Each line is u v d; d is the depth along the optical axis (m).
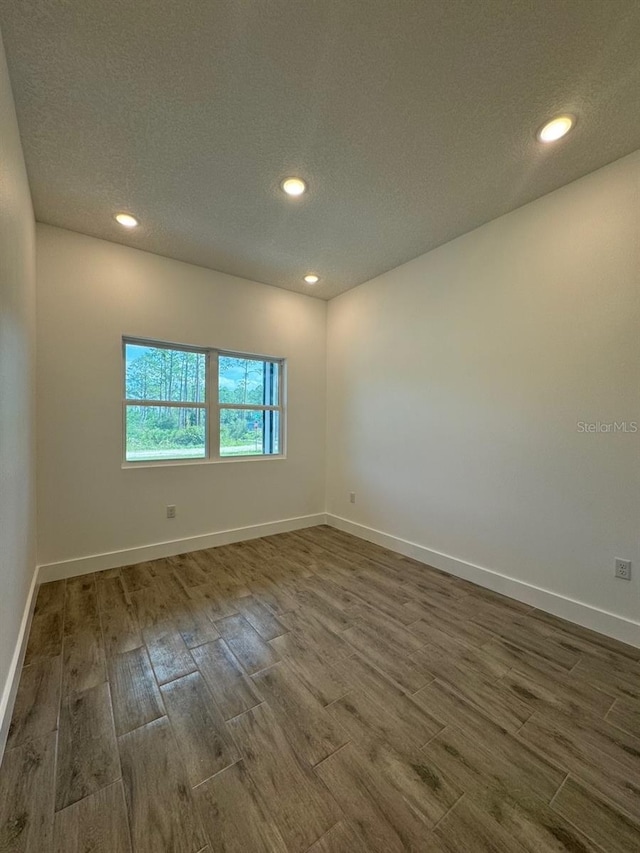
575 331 2.17
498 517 2.57
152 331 3.08
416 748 1.31
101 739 1.33
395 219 2.56
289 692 1.58
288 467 3.97
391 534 3.43
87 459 2.79
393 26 1.31
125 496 2.97
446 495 2.92
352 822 1.07
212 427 3.50
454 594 2.51
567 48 1.38
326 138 1.82
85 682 1.62
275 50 1.39
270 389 3.95
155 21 1.29
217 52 1.40
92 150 1.89
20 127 1.73
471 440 2.74
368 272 3.48
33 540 2.38
